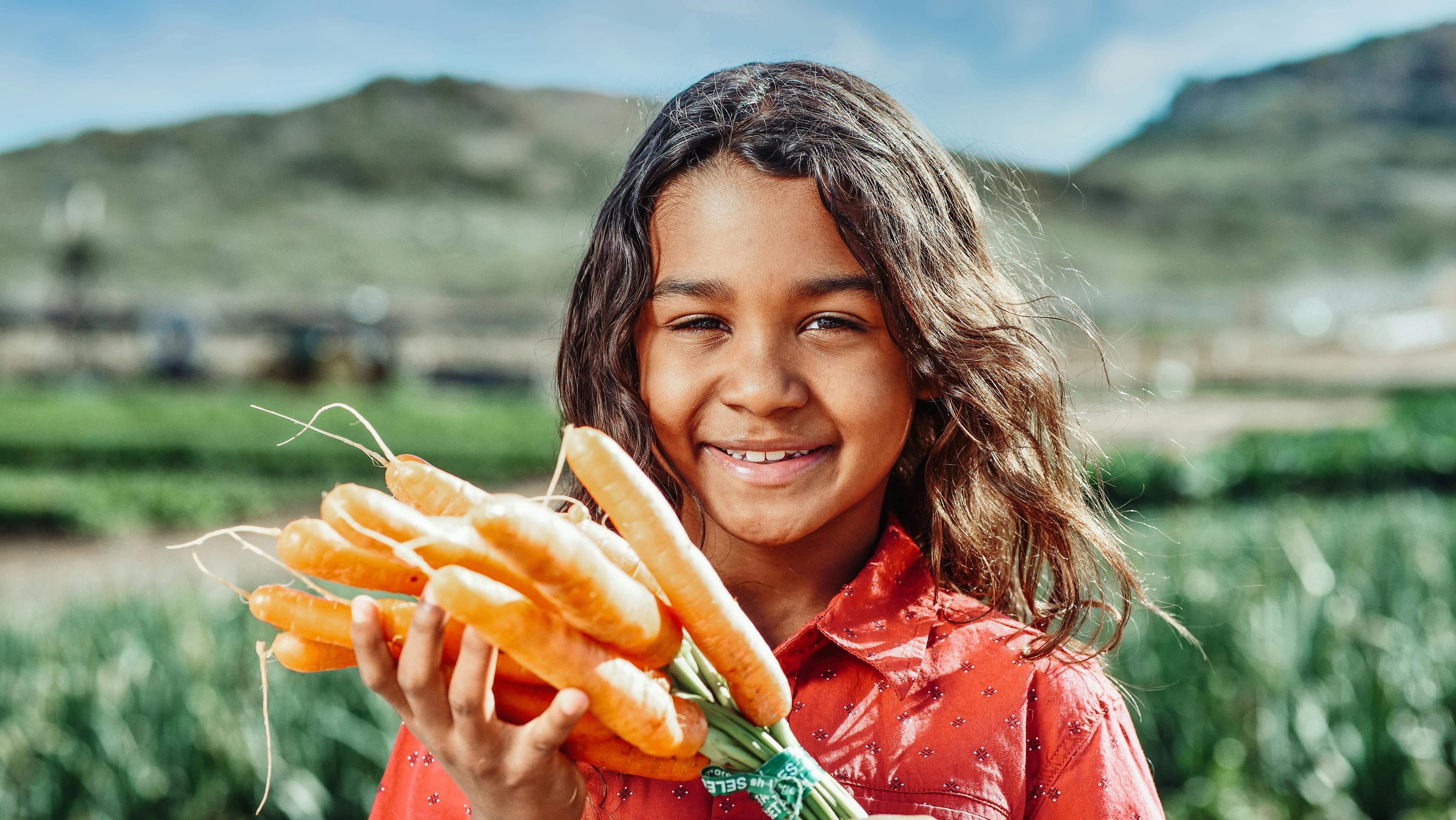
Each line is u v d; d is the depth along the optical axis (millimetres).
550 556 981
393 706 1044
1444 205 88750
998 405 1541
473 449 19672
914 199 1429
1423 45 111000
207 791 3924
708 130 1347
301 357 32000
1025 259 1939
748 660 1143
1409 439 14172
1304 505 10562
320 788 3787
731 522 1319
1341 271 79812
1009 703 1361
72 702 4160
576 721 1021
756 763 1180
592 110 108500
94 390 32125
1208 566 5699
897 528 1532
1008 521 1694
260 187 94812
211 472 17578
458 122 105938
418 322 39219
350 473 17766
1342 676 3973
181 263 76312
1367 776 3797
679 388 1329
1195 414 21688
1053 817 1338
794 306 1285
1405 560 5605
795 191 1296
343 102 106125
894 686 1360
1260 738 3842
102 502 14344
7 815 3920
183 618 5047
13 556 12508
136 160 94812
